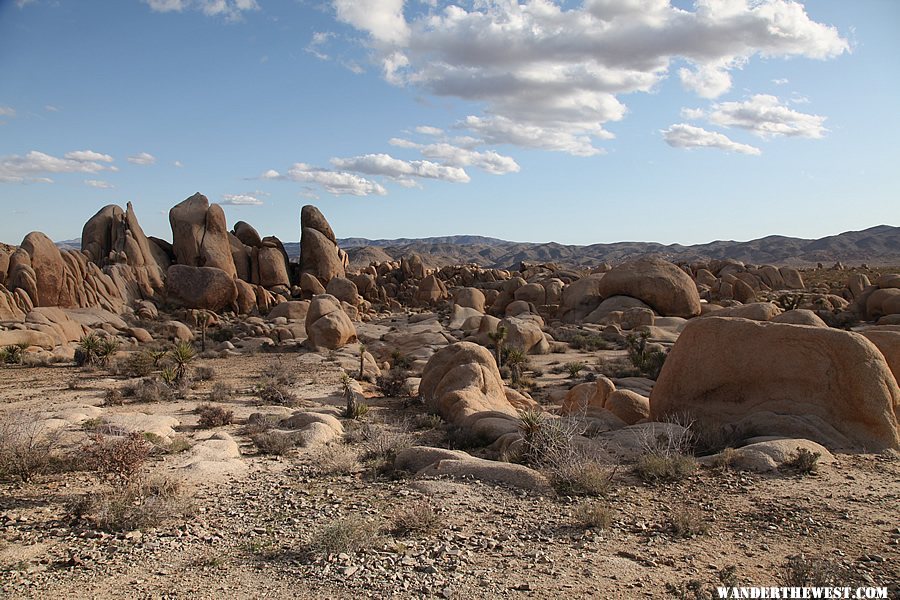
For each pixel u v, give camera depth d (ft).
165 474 36.73
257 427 51.93
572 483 33.12
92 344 99.66
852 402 40.45
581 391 62.49
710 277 260.21
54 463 37.99
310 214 242.37
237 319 182.60
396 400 73.87
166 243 213.05
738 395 45.19
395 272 300.40
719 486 32.83
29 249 146.00
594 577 22.20
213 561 24.00
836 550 24.39
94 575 22.76
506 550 24.90
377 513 29.73
